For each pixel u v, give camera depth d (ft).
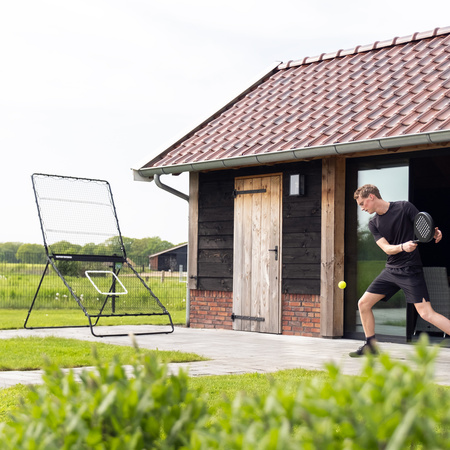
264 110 36.88
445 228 38.34
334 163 31.04
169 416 6.24
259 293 34.37
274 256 33.73
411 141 26.07
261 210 34.42
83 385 6.56
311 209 32.17
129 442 5.67
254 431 5.28
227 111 39.19
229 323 35.78
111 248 37.78
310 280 32.09
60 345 26.35
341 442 5.36
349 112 31.30
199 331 34.86
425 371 5.32
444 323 22.67
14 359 22.11
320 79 37.27
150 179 37.40
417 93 29.86
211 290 36.81
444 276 28.84
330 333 30.86
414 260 23.02
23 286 50.57
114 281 39.47
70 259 35.06
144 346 27.40
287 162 33.27
